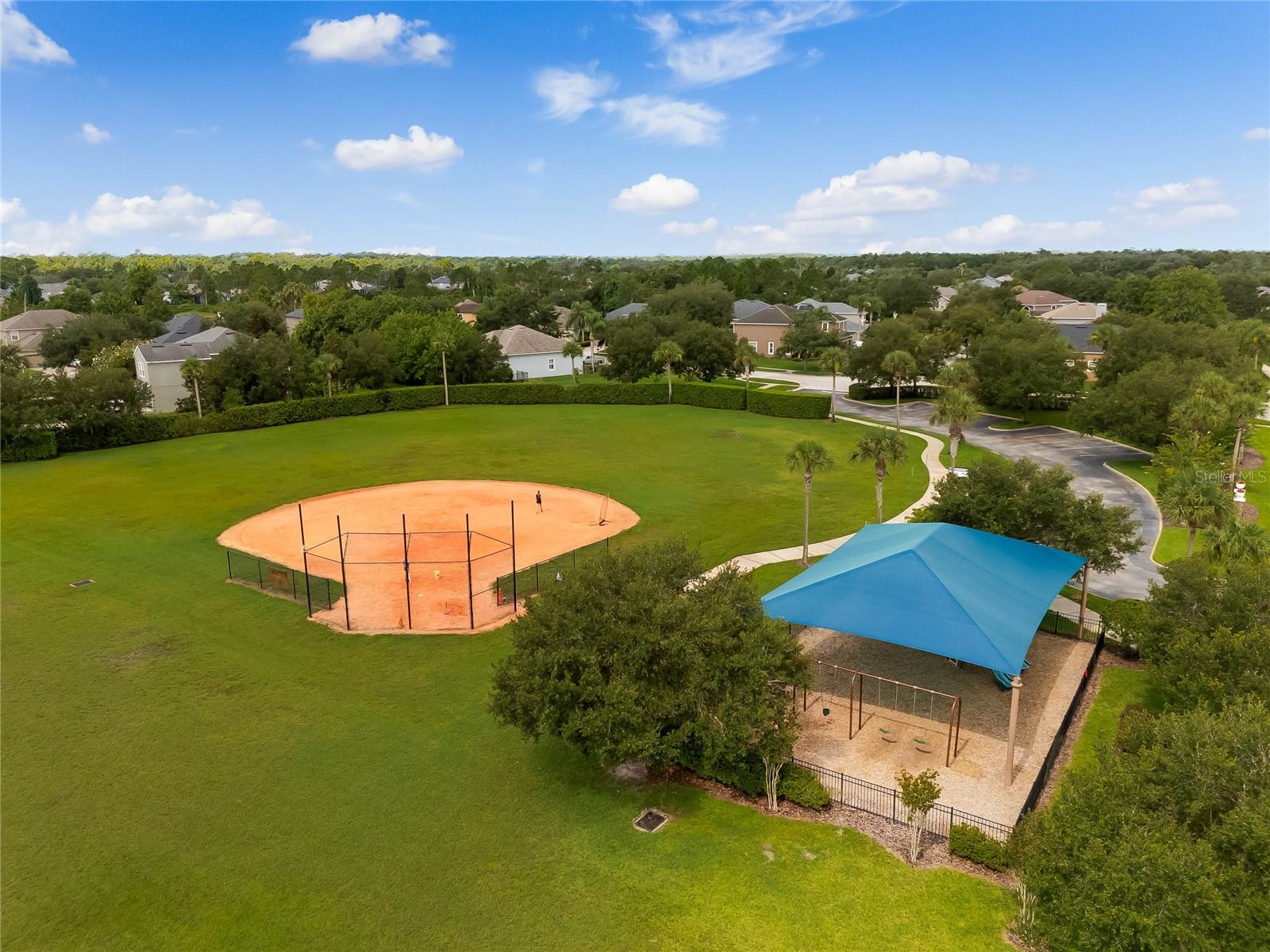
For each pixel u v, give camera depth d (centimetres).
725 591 2333
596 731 1916
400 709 2566
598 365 11881
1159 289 13138
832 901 1688
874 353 9150
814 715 2530
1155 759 1530
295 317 14862
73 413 6500
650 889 1736
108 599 3472
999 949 1545
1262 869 1273
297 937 1606
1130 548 3055
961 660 2252
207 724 2467
